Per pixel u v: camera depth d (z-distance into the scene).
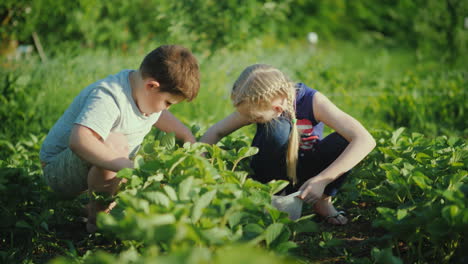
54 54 6.84
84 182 2.23
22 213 2.41
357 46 13.54
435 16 10.41
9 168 2.31
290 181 2.46
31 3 6.76
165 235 1.30
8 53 6.75
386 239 1.89
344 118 2.24
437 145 2.44
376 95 5.76
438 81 6.40
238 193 1.66
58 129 2.27
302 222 2.01
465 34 10.00
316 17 14.66
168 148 2.14
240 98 2.20
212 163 2.11
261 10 6.52
